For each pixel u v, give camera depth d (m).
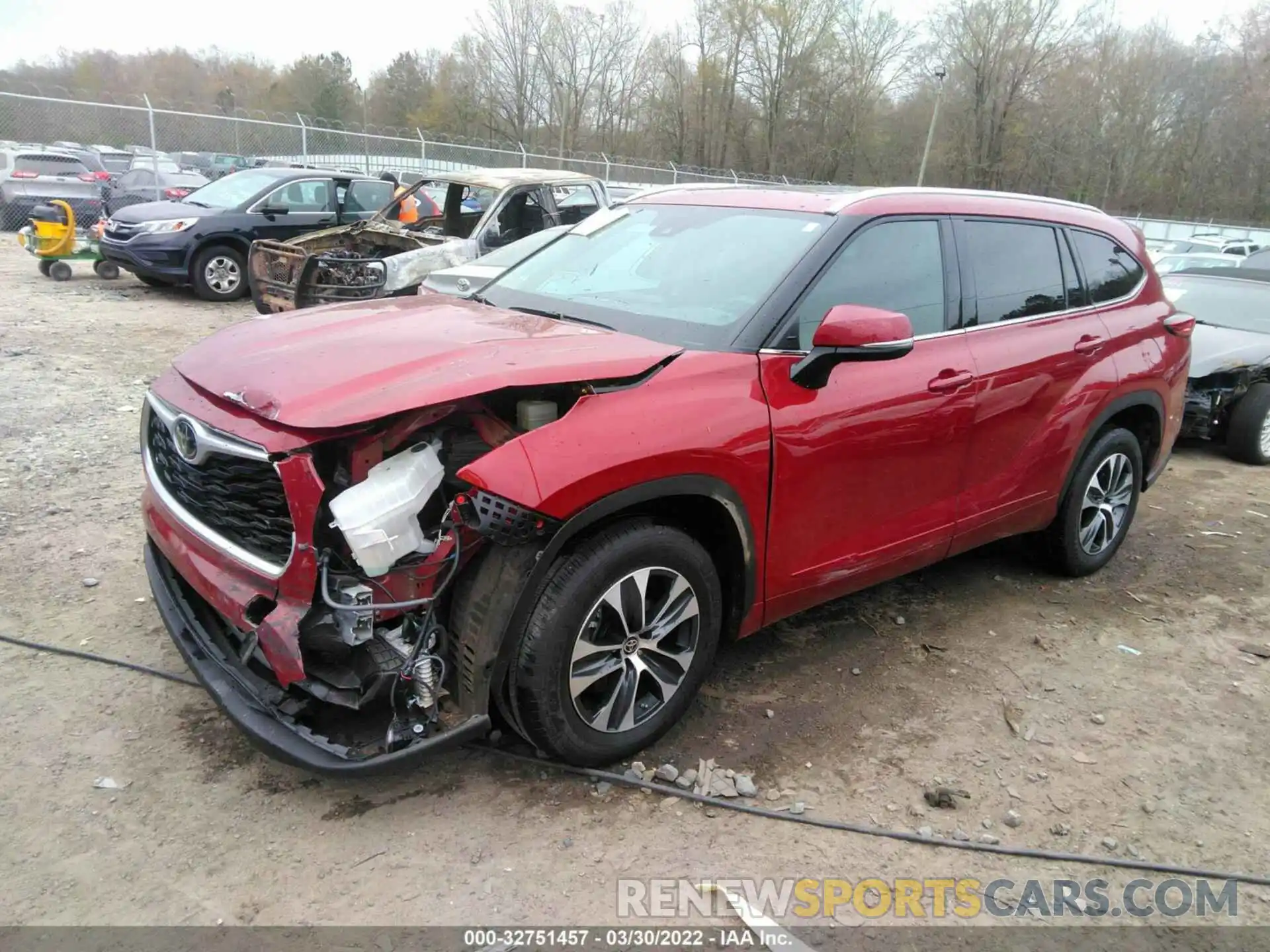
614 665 2.85
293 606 2.47
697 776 2.99
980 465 3.82
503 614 2.56
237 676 2.69
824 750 3.19
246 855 2.55
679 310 3.28
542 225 10.44
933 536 3.73
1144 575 4.95
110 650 3.51
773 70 55.56
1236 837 2.88
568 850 2.63
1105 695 3.68
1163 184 54.72
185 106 23.42
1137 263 4.76
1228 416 7.45
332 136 22.14
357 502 2.41
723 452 2.85
